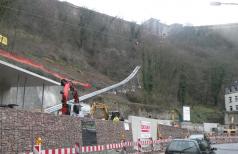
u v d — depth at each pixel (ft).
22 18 281.13
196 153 61.72
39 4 316.19
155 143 122.21
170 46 419.74
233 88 392.68
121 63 342.44
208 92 394.11
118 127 100.32
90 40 351.87
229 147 171.42
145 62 335.06
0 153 51.96
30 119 60.08
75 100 92.99
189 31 524.11
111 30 382.63
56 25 326.85
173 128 164.45
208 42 517.14
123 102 228.84
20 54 212.43
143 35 406.00
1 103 94.84
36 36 281.95
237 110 379.55
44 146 62.80
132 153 100.73
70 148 63.52
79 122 76.89
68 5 362.74
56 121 67.87
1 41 103.91
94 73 300.20
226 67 432.25
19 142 56.44
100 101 204.13
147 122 126.11
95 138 84.38
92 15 371.56
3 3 216.33
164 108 269.85
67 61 280.51
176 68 357.41
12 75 86.07
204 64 428.15
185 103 347.77
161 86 326.24
